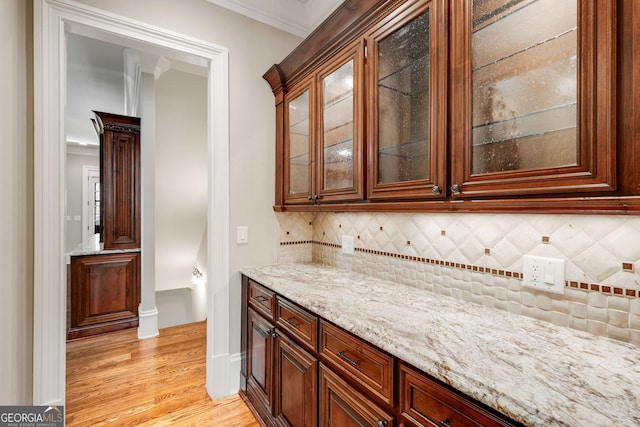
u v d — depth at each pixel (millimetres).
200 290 4605
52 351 1481
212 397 1983
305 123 1916
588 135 736
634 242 854
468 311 1145
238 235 2066
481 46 975
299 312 1371
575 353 801
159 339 2934
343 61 1529
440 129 1074
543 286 1035
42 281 1457
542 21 845
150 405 1904
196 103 3320
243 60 2094
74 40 2725
